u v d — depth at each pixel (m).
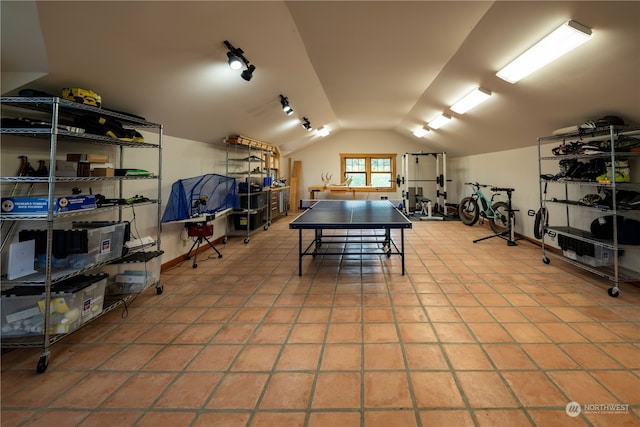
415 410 1.44
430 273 3.47
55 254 2.06
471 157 7.61
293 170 9.69
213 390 1.61
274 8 2.34
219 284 3.22
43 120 2.28
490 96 3.74
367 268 3.71
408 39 2.84
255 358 1.88
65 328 1.94
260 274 3.54
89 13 1.75
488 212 5.83
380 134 9.55
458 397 1.52
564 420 1.36
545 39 2.24
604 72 2.40
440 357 1.85
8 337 1.90
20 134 2.06
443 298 2.75
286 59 3.25
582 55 2.34
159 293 2.95
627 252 3.13
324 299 2.78
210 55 2.66
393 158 9.56
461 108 4.48
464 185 8.16
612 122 2.84
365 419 1.39
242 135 5.31
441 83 4.02
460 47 2.93
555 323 2.25
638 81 2.35
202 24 2.23
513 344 1.98
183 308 2.63
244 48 2.75
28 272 1.93
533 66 2.66
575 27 2.02
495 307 2.54
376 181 9.69
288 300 2.78
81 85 2.30
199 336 2.16
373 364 1.80
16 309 1.92
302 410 1.46
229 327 2.29
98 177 2.23
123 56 2.20
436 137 7.65
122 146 2.89
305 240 5.40
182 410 1.47
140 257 2.70
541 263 3.80
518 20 2.23
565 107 3.19
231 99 3.71
